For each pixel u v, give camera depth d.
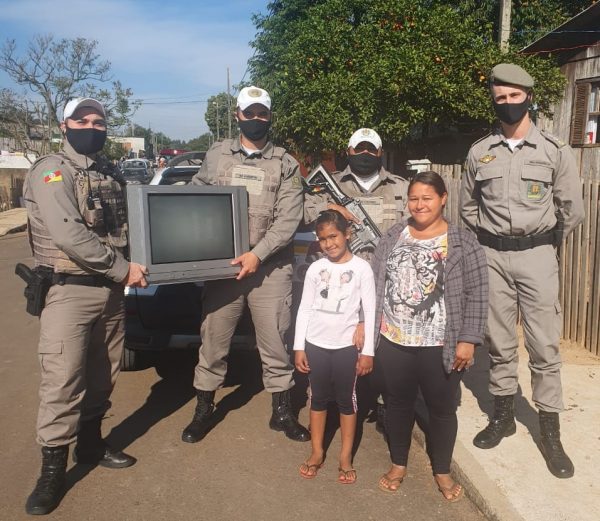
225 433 4.02
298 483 3.38
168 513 3.08
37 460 3.61
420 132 14.51
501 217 3.43
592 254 5.17
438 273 3.03
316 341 3.35
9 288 9.02
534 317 3.43
